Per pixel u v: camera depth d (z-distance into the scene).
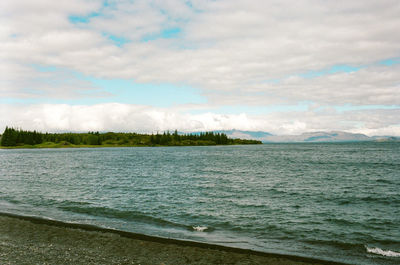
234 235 16.88
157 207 24.61
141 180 43.25
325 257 13.30
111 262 12.41
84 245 14.51
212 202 26.83
